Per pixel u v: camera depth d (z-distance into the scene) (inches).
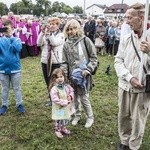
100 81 361.7
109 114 245.3
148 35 154.5
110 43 635.5
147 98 165.9
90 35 654.5
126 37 165.3
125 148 181.9
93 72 202.8
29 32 577.6
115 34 616.1
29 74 402.6
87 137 202.2
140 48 150.9
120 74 164.1
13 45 223.9
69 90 198.8
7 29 223.1
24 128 212.7
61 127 203.0
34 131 209.5
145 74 158.9
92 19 668.7
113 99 288.7
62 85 195.9
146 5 147.9
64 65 203.6
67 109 198.5
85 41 201.2
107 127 219.0
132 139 171.2
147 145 191.6
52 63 236.5
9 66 227.9
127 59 163.3
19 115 238.1
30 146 190.4
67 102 194.2
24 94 294.5
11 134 206.2
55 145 189.6
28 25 574.9
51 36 230.2
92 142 196.7
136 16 154.3
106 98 291.6
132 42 160.6
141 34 157.8
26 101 273.7
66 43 202.8
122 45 167.2
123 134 180.9
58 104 194.1
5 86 235.6
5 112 240.8
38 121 226.8
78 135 204.7
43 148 185.8
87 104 214.1
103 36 634.8
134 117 167.0
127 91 167.2
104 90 321.4
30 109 252.7
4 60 226.1
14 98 277.3
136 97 165.0
